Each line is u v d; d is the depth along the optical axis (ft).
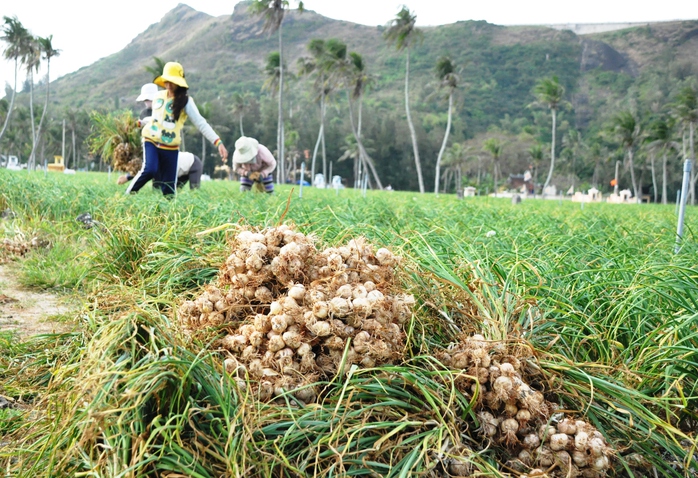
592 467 8.02
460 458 7.53
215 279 14.14
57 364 10.64
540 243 18.03
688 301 11.71
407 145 418.31
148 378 7.45
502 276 11.92
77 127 357.41
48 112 370.94
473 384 8.67
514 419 8.34
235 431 7.64
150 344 8.37
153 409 7.68
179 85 31.27
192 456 7.26
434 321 10.59
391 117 425.69
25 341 12.97
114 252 17.31
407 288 11.08
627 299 11.41
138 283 14.39
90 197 30.89
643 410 8.89
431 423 8.13
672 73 592.19
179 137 32.53
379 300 9.15
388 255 10.50
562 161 418.72
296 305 9.17
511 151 454.81
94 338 8.35
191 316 10.05
